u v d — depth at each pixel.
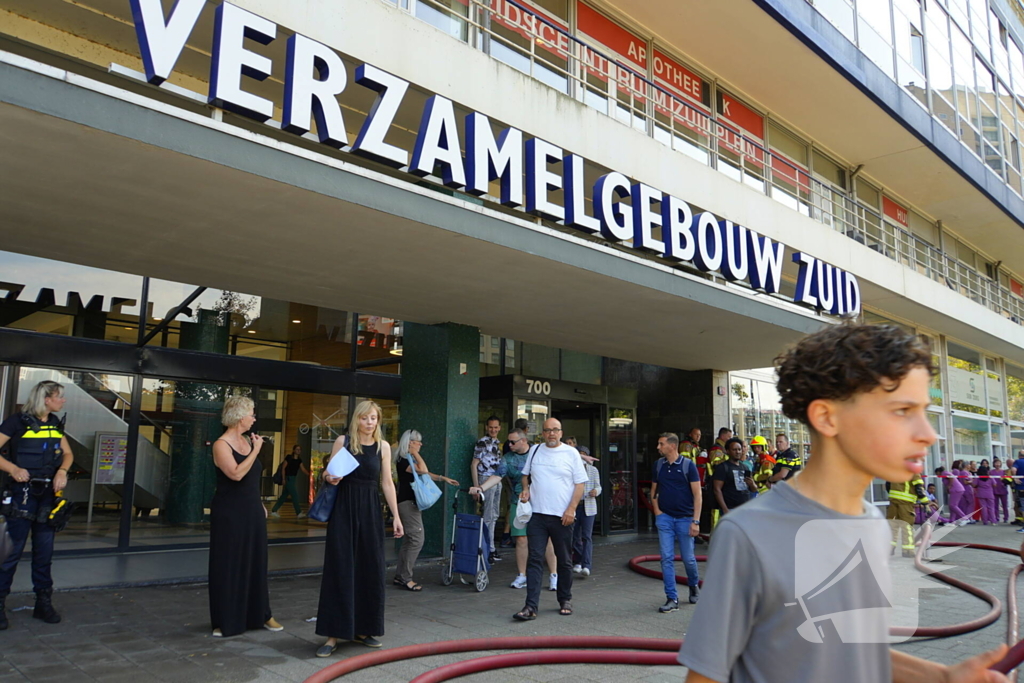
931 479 18.53
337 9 7.13
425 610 6.78
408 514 7.84
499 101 8.51
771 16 12.48
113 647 5.23
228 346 10.52
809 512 1.42
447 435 10.05
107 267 8.06
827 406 1.45
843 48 14.31
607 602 7.30
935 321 19.25
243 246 7.22
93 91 4.76
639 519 15.84
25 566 8.27
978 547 11.91
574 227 8.17
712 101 14.23
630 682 4.71
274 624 5.88
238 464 5.70
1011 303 27.42
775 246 10.87
